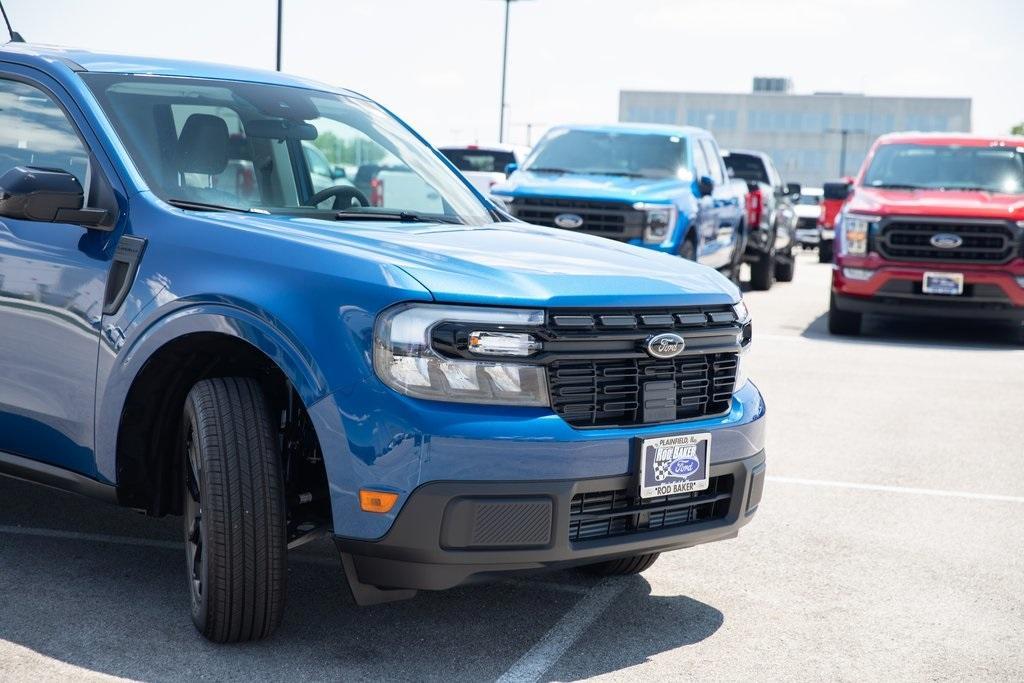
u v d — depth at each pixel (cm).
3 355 431
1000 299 1224
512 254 390
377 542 342
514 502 343
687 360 388
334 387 343
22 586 428
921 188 1318
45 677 350
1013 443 770
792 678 381
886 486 646
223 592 363
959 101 13600
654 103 14225
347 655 378
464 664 377
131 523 512
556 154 1395
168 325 376
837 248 1277
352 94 533
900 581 488
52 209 396
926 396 930
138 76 455
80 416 406
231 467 359
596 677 372
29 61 456
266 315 356
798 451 721
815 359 1105
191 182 425
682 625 425
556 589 457
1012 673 394
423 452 337
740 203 1562
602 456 357
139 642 380
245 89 482
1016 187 1312
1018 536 560
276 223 397
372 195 481
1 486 560
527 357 349
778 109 13975
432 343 341
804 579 485
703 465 383
